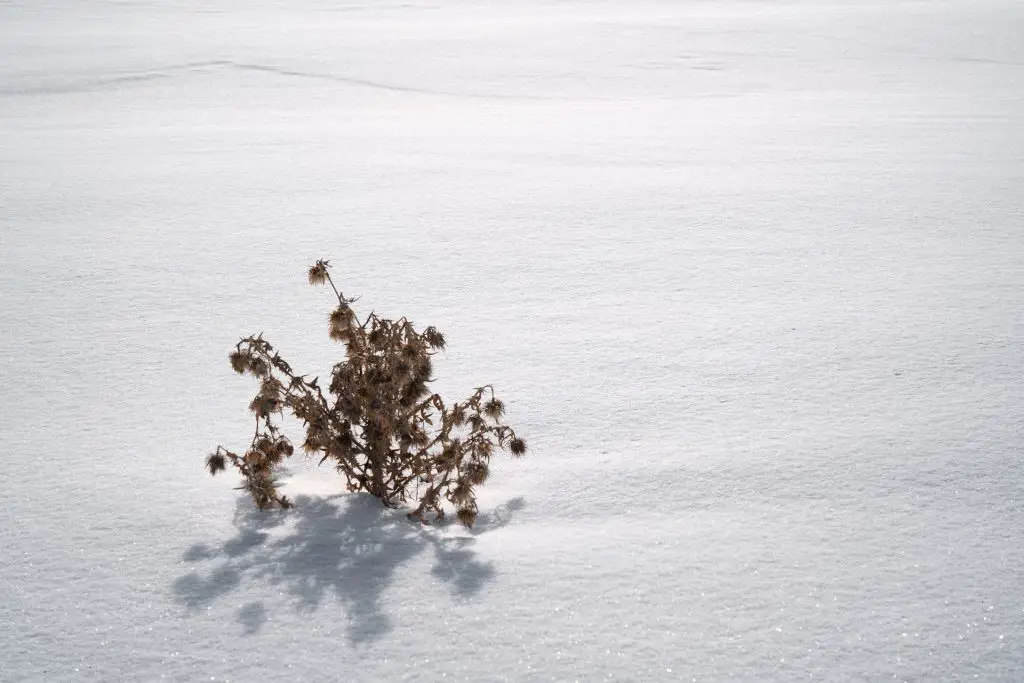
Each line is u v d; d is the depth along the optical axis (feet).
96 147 26.25
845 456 8.82
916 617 6.59
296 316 13.03
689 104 34.71
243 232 17.40
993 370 10.77
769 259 15.44
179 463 8.91
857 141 26.37
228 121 30.96
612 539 7.56
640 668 6.13
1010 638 6.37
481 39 52.44
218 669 6.14
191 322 12.84
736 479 8.45
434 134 28.07
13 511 8.05
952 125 28.78
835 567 7.16
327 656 6.24
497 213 18.63
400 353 8.31
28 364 11.42
